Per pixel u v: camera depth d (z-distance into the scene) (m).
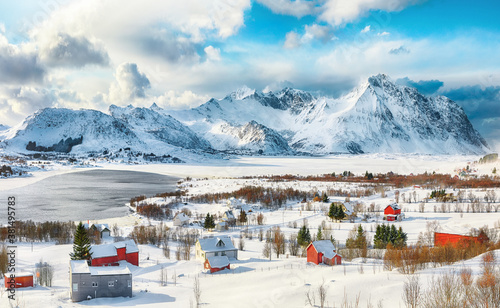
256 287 87.44
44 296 83.00
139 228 166.62
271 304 73.56
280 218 195.00
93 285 82.44
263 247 139.50
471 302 58.28
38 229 150.62
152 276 103.75
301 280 89.94
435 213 184.12
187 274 105.38
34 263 112.06
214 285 92.69
